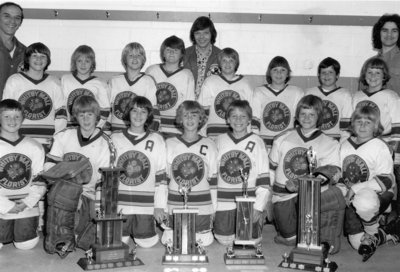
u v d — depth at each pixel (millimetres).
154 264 3467
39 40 5445
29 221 3721
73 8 5426
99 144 3910
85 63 4547
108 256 3389
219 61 4703
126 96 4559
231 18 5484
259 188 4020
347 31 5527
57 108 4488
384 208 3898
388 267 3465
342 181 4055
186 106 3994
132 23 5469
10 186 3758
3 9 4629
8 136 3814
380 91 4488
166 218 3959
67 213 3574
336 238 3760
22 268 3322
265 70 5543
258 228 4008
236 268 3404
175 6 5469
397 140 4359
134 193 3869
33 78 4441
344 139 4215
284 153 4086
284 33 5523
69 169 3498
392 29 4820
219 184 4105
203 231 3984
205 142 4070
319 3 5500
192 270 3340
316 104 4031
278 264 3498
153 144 3949
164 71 4754
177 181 3984
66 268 3336
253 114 4672
